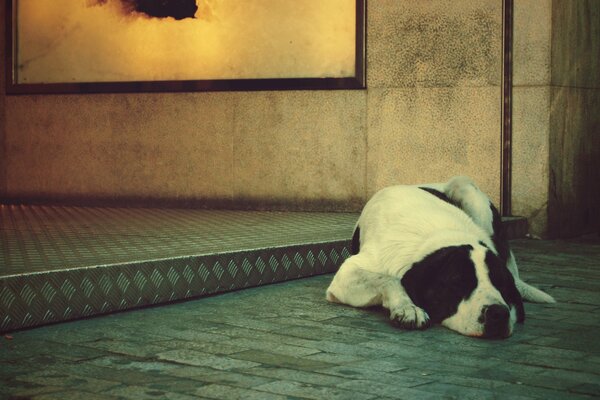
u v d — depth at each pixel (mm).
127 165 9695
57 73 10008
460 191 5441
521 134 8055
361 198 8750
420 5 8398
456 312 4203
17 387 3209
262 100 9055
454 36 8258
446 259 4293
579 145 8422
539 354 3799
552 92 7938
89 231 6688
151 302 4832
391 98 8562
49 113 10031
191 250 5352
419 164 8492
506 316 4000
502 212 8133
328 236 6340
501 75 8086
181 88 9375
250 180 9164
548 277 5945
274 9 8977
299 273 5836
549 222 8008
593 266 6449
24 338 4039
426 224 4738
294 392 3158
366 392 3164
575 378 3396
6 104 10195
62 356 3697
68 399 3062
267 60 9047
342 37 8734
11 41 10156
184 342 3984
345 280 4777
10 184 10242
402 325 4270
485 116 8172
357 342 4004
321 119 8844
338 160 8812
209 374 3416
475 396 3125
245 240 6012
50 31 9992
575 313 4746
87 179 9906
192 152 9391
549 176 7973
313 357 3715
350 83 8688
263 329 4285
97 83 9766
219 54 9250
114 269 4617
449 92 8320
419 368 3537
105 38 9734
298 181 8977
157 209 9297
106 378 3348
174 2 9383
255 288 5480
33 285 4227
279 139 9016
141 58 9586
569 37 8180
